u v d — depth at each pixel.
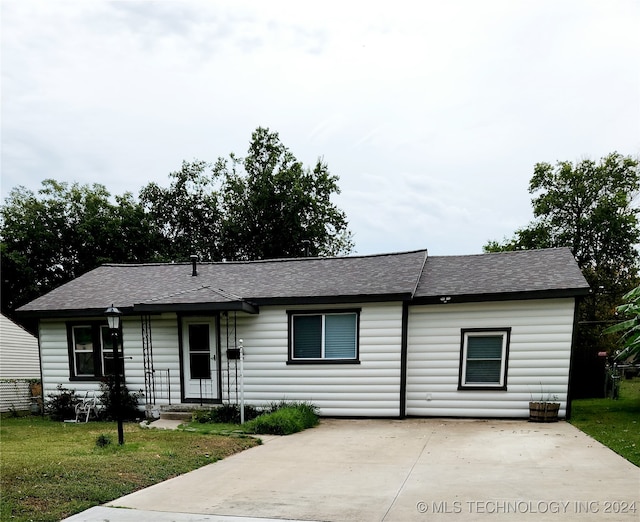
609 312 20.41
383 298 9.20
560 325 8.71
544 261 10.41
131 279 12.57
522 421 8.63
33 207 26.27
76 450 6.11
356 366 9.48
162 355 10.41
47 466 5.01
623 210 22.05
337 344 9.68
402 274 10.22
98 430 8.38
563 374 8.69
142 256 27.98
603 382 13.16
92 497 4.00
